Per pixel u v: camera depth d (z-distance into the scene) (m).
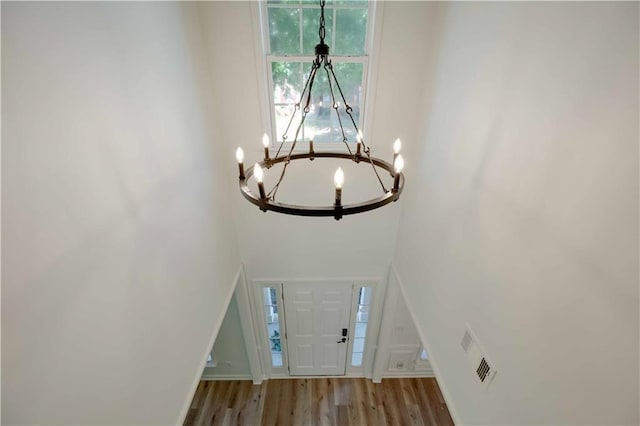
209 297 2.30
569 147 1.05
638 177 0.81
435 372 2.16
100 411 1.15
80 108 1.08
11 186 0.83
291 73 2.57
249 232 3.18
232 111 2.58
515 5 1.34
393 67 2.45
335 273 3.49
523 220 1.28
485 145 1.58
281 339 4.05
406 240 2.92
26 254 0.87
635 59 0.82
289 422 3.77
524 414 1.26
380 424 3.75
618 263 0.87
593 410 0.95
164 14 1.70
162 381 1.60
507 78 1.41
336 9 2.35
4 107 0.82
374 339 4.01
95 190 1.14
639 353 0.81
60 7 1.00
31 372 0.88
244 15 2.25
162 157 1.65
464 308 1.78
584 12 0.99
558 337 1.09
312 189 2.96
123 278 1.29
